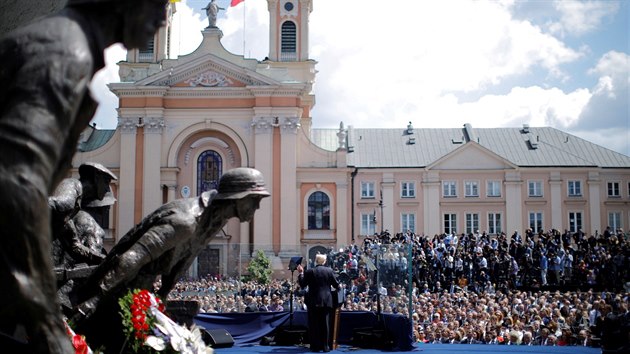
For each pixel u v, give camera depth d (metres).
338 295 13.65
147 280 6.09
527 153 61.28
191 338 5.75
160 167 52.97
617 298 23.19
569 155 60.56
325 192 54.69
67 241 7.22
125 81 55.12
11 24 4.94
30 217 2.11
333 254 22.06
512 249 37.69
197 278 26.03
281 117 53.38
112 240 52.09
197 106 53.78
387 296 15.81
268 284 26.00
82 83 2.29
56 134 2.19
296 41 60.47
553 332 19.94
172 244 5.97
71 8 2.48
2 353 2.84
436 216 58.06
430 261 37.44
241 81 53.88
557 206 58.38
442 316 24.97
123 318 5.48
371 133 64.56
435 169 58.44
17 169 2.09
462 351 13.95
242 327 16.00
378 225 57.59
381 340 14.23
